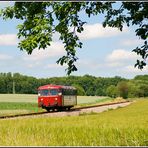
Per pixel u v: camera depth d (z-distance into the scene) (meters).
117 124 26.23
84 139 17.56
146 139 17.08
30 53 12.62
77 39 13.73
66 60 13.87
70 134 18.86
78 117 40.25
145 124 26.53
